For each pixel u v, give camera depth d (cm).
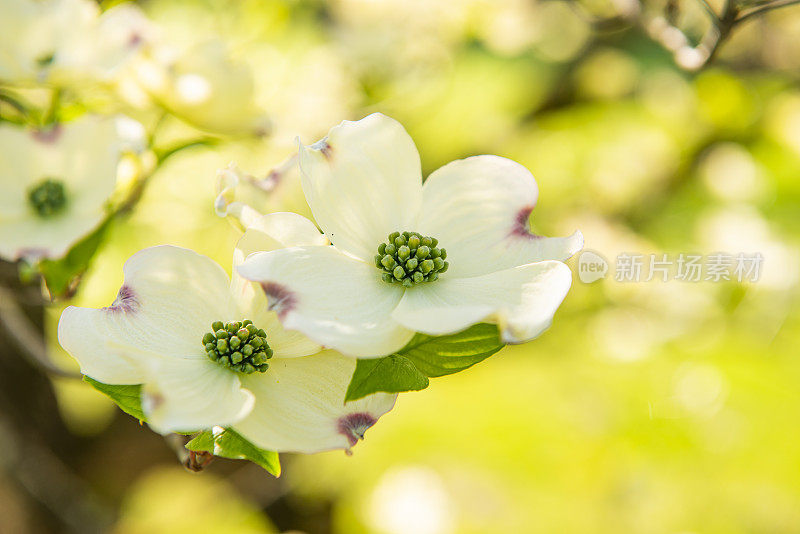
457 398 144
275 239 61
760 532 121
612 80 176
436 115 160
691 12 85
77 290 71
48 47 70
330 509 183
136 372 60
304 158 61
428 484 134
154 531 162
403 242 61
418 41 132
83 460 164
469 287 60
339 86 123
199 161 109
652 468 126
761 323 135
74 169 70
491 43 144
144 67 71
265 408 60
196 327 61
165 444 178
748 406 126
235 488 180
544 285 60
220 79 71
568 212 155
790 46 162
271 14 110
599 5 95
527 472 131
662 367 135
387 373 59
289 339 61
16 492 132
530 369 145
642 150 163
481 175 61
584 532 125
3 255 69
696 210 154
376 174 61
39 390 119
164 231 110
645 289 136
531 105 173
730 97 160
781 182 151
